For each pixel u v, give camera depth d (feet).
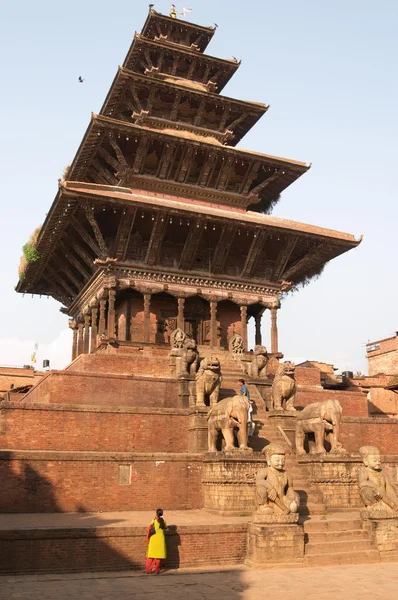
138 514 68.03
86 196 115.75
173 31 169.68
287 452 83.41
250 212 144.56
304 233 134.92
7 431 75.46
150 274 127.75
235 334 127.75
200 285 132.67
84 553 54.34
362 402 119.65
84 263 143.84
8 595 44.75
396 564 60.90
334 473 77.36
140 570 55.77
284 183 155.22
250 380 104.17
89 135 130.41
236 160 143.33
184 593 47.01
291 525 59.98
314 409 82.43
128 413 81.61
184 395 92.58
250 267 136.87
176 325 134.31
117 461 71.77
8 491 67.05
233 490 69.72
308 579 52.90
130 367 102.68
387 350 196.13
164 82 145.48
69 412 78.74
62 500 68.64
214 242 137.59
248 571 56.39
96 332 131.75
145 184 139.03
